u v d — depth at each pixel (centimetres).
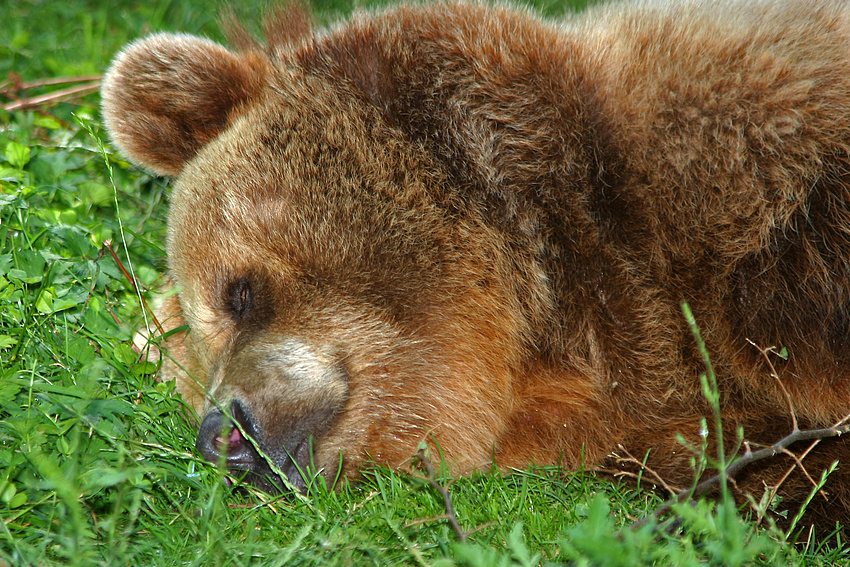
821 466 760
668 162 759
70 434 733
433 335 796
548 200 789
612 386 798
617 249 776
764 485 723
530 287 800
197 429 842
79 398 750
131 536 681
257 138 857
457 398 803
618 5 919
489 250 798
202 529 664
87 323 905
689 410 791
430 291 791
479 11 840
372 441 794
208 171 869
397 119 823
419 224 795
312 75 873
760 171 734
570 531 556
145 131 958
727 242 739
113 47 1523
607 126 779
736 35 780
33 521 677
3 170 1055
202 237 842
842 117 727
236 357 791
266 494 744
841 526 757
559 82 796
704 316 757
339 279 791
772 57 754
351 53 855
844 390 727
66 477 619
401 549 668
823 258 719
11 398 746
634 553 518
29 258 914
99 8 1653
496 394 812
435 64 822
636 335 783
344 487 775
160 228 1102
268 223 813
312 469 756
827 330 718
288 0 984
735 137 742
